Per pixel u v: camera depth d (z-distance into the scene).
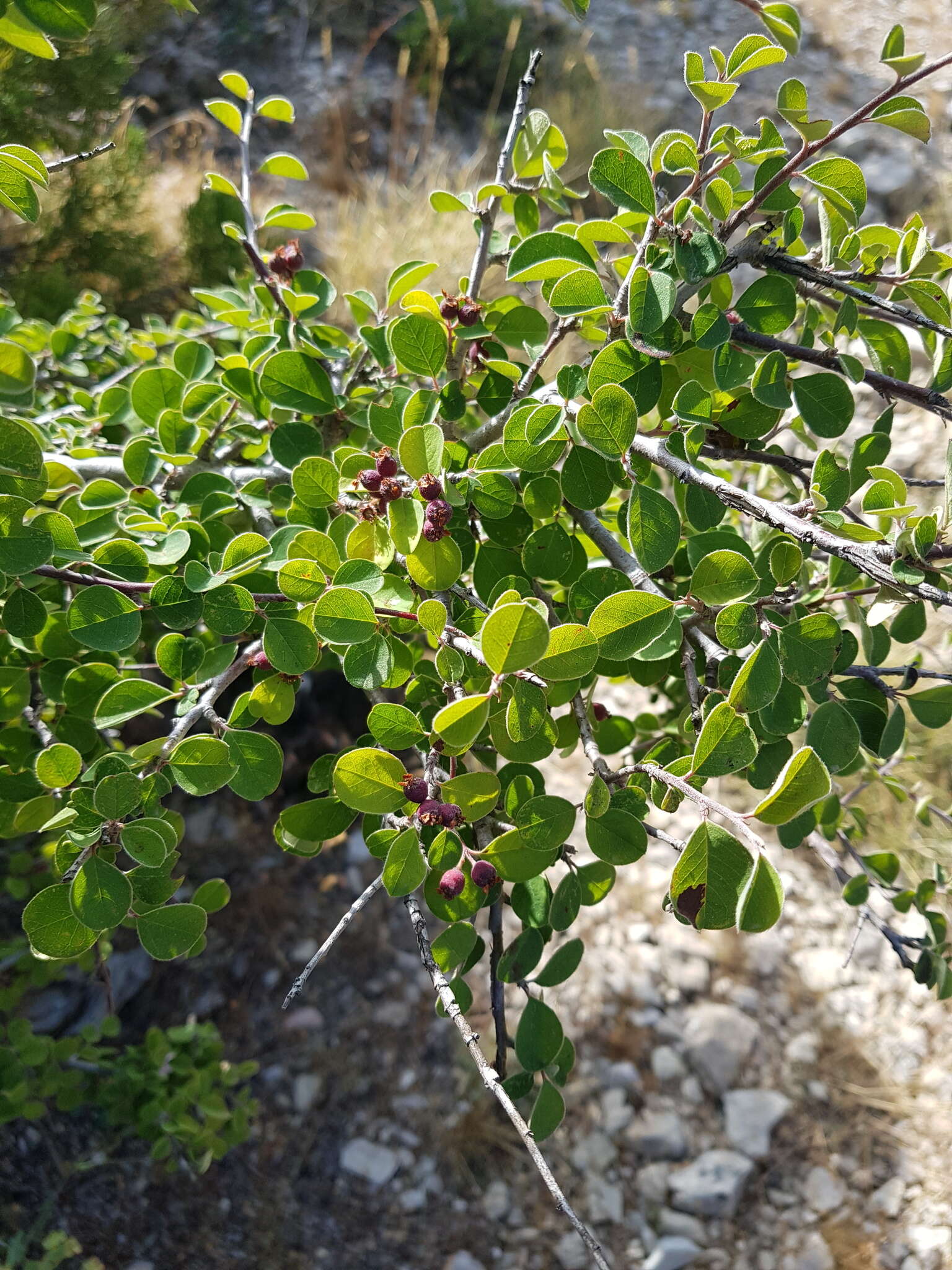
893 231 0.33
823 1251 0.66
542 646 0.23
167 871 0.27
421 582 0.29
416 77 1.58
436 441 0.29
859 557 0.25
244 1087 0.71
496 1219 0.69
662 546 0.28
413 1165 0.71
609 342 0.32
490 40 1.60
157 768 0.28
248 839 0.84
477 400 0.41
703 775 0.24
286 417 0.46
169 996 0.75
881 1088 0.74
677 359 0.33
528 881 0.33
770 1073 0.75
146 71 1.47
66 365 0.65
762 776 0.32
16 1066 0.58
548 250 0.36
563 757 0.35
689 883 0.23
